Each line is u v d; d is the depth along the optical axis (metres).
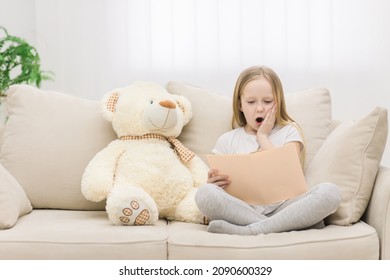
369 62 3.04
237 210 1.62
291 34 3.05
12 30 3.11
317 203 1.53
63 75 3.14
